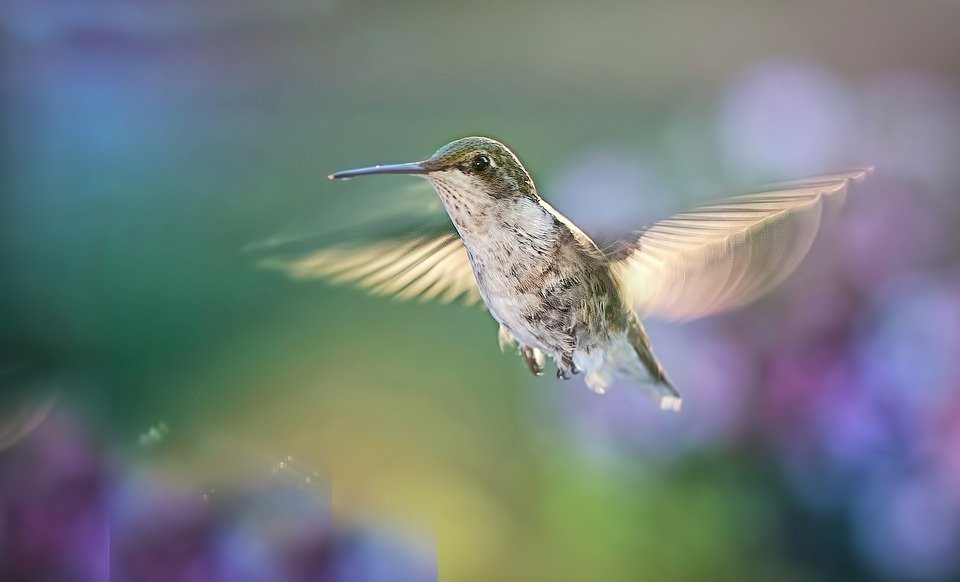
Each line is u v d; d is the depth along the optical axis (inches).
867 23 80.9
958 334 72.7
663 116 86.4
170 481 71.1
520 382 76.5
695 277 71.2
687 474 73.7
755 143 74.8
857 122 74.4
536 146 86.3
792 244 71.1
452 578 74.0
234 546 70.9
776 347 73.2
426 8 93.7
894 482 72.9
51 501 70.9
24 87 84.2
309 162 89.0
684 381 73.4
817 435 73.0
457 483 74.9
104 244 80.8
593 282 71.1
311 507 71.1
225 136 86.9
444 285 71.4
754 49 87.0
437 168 70.7
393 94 91.0
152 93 87.1
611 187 74.9
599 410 74.0
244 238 81.2
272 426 76.5
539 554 74.2
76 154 84.4
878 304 72.9
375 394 77.2
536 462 74.8
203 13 86.2
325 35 91.7
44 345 77.7
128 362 77.7
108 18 83.3
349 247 71.3
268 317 78.7
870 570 73.1
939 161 73.8
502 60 90.6
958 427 72.6
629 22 90.7
